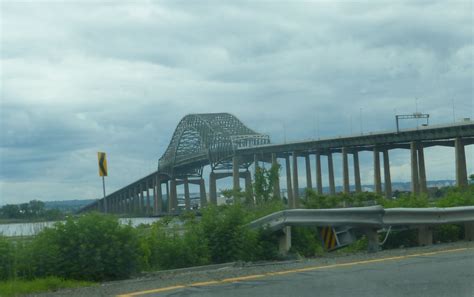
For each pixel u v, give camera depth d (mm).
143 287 9969
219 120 155250
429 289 9141
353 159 115375
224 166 150500
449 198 21375
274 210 18172
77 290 10109
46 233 12477
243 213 15766
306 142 120562
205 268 13609
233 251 14719
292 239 16109
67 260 12078
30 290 10406
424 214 15562
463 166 89000
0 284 10703
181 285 10023
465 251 13875
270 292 9180
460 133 88750
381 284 9664
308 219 15281
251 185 33031
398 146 105125
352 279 10242
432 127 92688
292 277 10625
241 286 9797
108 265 12227
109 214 13438
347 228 15883
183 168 161125
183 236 15039
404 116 99500
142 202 166625
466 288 9211
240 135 144500
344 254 15391
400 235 16984
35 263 11953
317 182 119625
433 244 16547
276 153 131375
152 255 14156
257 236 15375
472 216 17125
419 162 97625
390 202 22781
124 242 12656
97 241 12352
